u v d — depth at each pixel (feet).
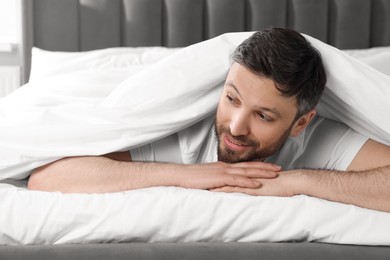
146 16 7.64
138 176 3.93
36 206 3.58
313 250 3.18
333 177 3.84
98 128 4.18
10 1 8.85
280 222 3.51
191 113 4.32
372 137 4.52
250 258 3.07
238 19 7.68
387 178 3.82
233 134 3.99
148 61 6.88
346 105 4.36
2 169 4.21
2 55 8.36
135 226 3.50
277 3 7.69
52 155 4.13
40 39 7.72
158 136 4.32
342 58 4.20
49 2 7.66
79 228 3.54
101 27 7.67
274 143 4.11
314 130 4.74
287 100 3.92
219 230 3.51
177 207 3.53
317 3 7.70
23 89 6.20
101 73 5.95
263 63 3.82
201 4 7.66
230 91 3.93
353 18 7.75
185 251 3.08
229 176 3.85
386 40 7.82
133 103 4.44
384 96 4.14
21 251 3.04
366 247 3.39
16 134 4.21
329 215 3.51
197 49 4.48
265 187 3.83
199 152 4.61
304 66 3.94
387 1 7.77
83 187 3.98
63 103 5.52
